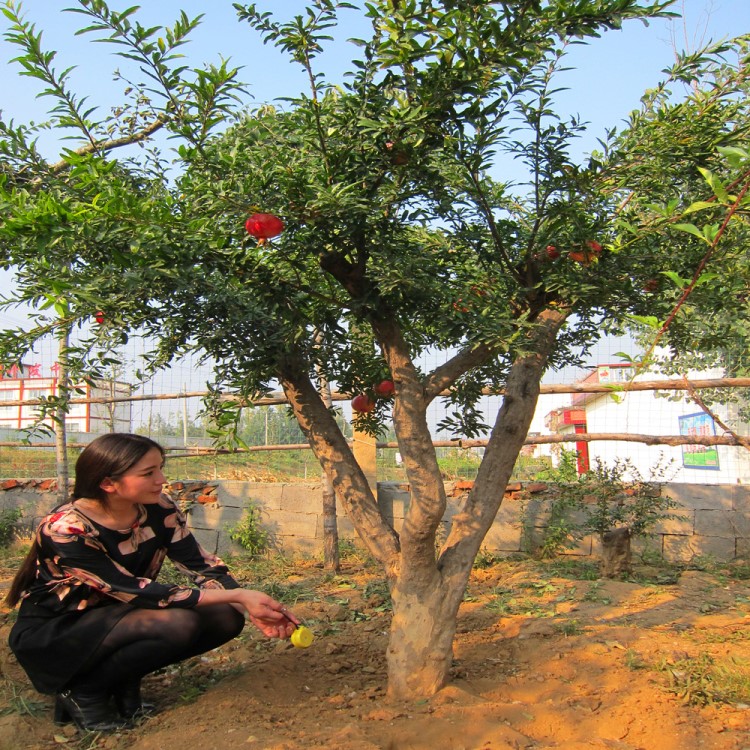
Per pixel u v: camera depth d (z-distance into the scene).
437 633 3.07
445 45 2.40
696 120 2.71
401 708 2.94
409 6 2.28
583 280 2.85
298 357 3.11
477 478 3.28
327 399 5.89
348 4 2.31
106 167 2.40
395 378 3.10
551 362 3.82
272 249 2.77
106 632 2.79
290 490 6.92
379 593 5.16
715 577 5.54
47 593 2.86
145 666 2.84
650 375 9.56
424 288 2.66
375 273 2.81
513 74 2.49
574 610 4.55
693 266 2.88
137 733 2.82
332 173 2.57
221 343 2.86
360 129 2.50
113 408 7.70
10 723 2.89
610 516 5.92
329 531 6.20
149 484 2.79
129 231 2.31
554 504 6.25
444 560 3.18
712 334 3.26
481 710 2.88
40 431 2.85
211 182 2.53
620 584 5.23
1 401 7.50
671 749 2.57
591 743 2.60
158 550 3.09
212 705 3.01
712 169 2.75
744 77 2.79
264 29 2.39
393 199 2.67
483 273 3.14
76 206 2.40
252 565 6.51
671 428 10.78
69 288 2.38
